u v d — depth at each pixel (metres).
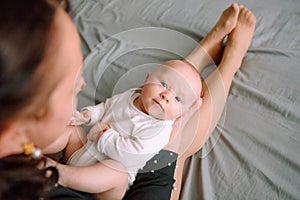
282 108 0.91
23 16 0.37
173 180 0.82
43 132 0.50
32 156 0.52
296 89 0.94
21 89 0.38
